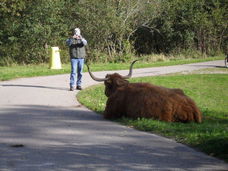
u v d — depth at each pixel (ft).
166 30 166.91
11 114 48.42
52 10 123.65
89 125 42.93
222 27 182.91
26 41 123.75
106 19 135.95
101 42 139.85
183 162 30.83
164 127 40.24
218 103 68.95
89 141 36.55
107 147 34.68
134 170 28.89
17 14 119.85
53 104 55.93
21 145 34.88
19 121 44.47
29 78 87.10
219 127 41.42
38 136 38.09
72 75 68.95
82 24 135.64
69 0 134.82
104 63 133.80
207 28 174.19
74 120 45.42
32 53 125.29
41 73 94.63
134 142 36.37
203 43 177.27
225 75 105.40
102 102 57.93
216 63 140.46
